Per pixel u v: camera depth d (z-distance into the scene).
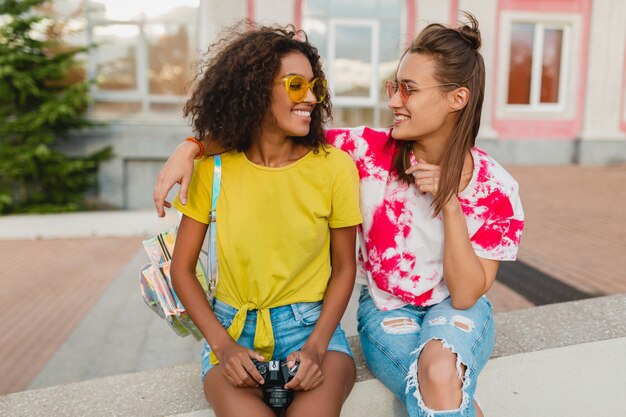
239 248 1.63
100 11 9.14
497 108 11.91
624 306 2.42
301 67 1.59
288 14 10.26
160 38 9.39
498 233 1.74
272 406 1.49
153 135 9.06
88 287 4.88
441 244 1.79
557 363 2.03
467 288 1.67
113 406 1.79
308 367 1.48
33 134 8.13
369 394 1.85
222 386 1.54
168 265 1.74
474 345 1.61
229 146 1.66
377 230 1.83
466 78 1.63
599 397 2.11
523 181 9.70
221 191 1.65
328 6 10.80
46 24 8.84
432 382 1.47
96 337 3.82
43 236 6.82
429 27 1.70
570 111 12.14
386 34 11.00
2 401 1.85
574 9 11.74
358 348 2.08
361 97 11.16
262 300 1.66
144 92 9.43
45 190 8.60
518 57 11.95
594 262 5.00
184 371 2.01
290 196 1.64
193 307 1.63
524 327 2.21
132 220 7.81
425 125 1.67
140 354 3.55
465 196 1.75
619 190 8.77
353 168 1.70
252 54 1.56
